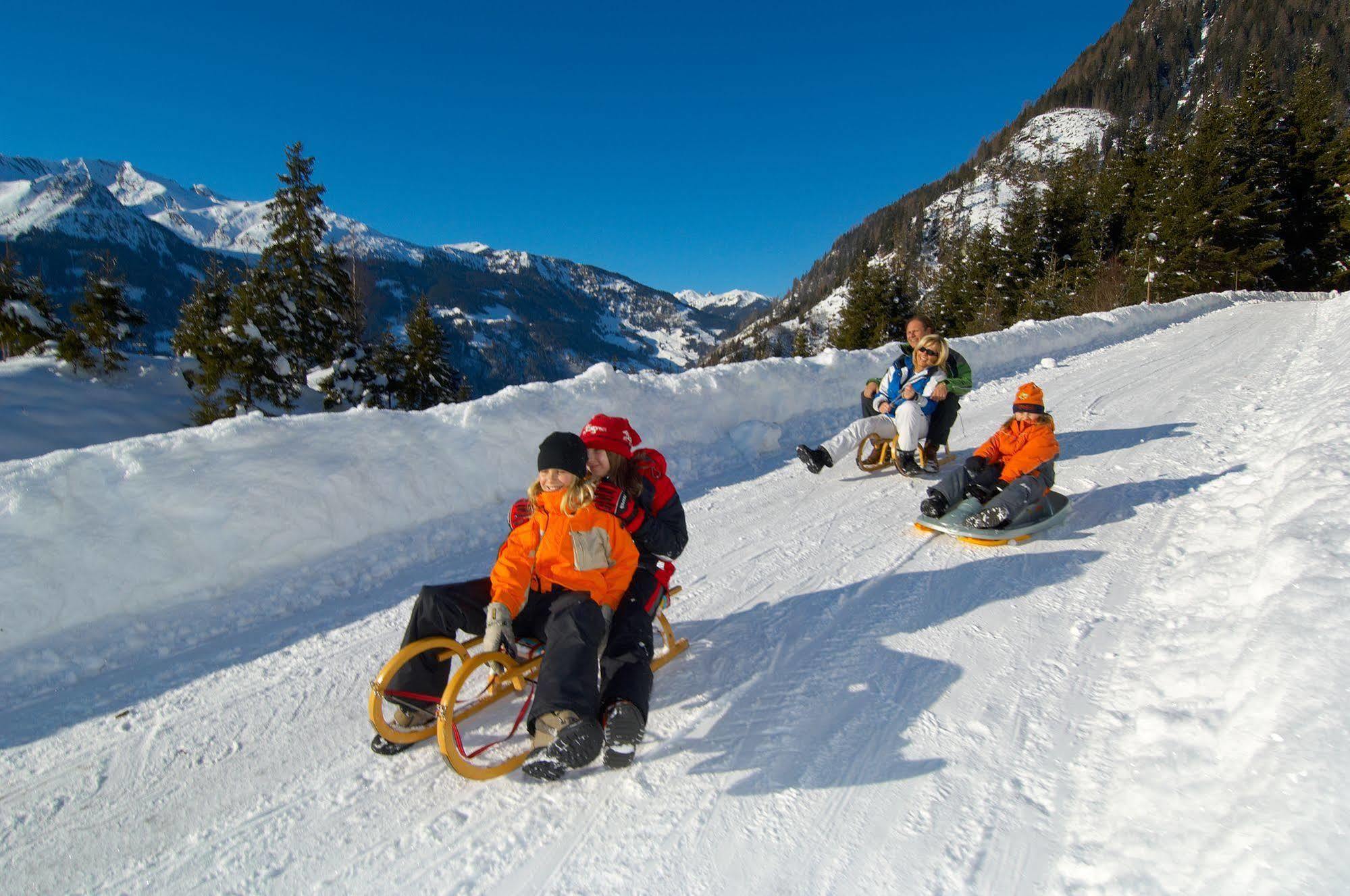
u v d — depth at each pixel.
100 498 3.82
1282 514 3.83
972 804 2.29
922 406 6.04
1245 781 1.99
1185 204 32.38
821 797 2.38
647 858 2.16
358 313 25.28
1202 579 3.54
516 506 2.94
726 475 6.69
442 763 2.68
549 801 2.44
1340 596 2.65
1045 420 4.52
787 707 2.92
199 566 4.03
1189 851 1.85
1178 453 6.11
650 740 2.75
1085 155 40.50
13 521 3.51
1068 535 4.55
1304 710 2.11
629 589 2.83
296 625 3.83
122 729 2.93
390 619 3.88
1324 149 33.94
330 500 4.66
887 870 2.06
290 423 4.79
